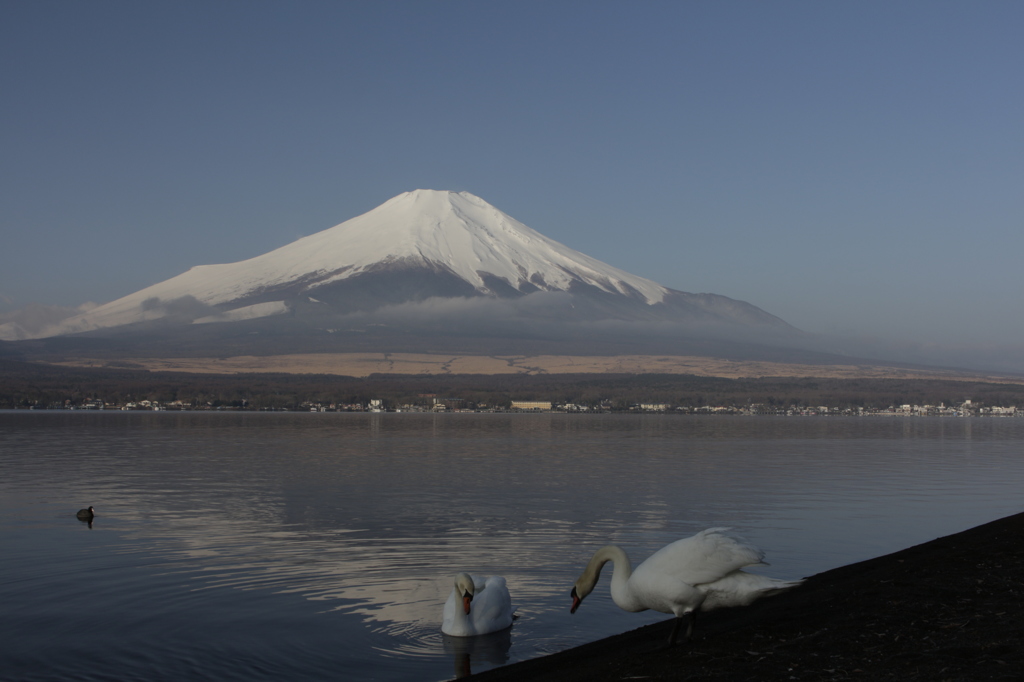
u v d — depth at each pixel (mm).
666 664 12211
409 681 14742
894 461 64125
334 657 16062
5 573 22953
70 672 15172
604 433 108625
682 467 57812
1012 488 44969
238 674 15148
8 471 51594
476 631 17312
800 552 26047
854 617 14328
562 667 13828
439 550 26469
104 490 42031
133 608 19453
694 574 12148
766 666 11461
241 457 63531
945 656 11148
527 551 26328
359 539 28422
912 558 20875
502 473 52656
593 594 20703
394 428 119125
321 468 55219
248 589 21203
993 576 17062
